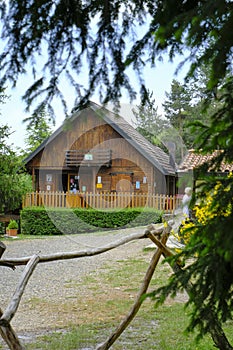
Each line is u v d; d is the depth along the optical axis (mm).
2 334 2324
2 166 12094
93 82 2133
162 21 1629
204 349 3654
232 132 1224
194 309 1457
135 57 1836
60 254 2930
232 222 1156
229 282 1396
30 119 2137
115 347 3900
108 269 7930
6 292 6359
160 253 3326
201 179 1338
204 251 1353
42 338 4199
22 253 10062
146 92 2068
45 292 6305
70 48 2182
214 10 1200
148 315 4867
